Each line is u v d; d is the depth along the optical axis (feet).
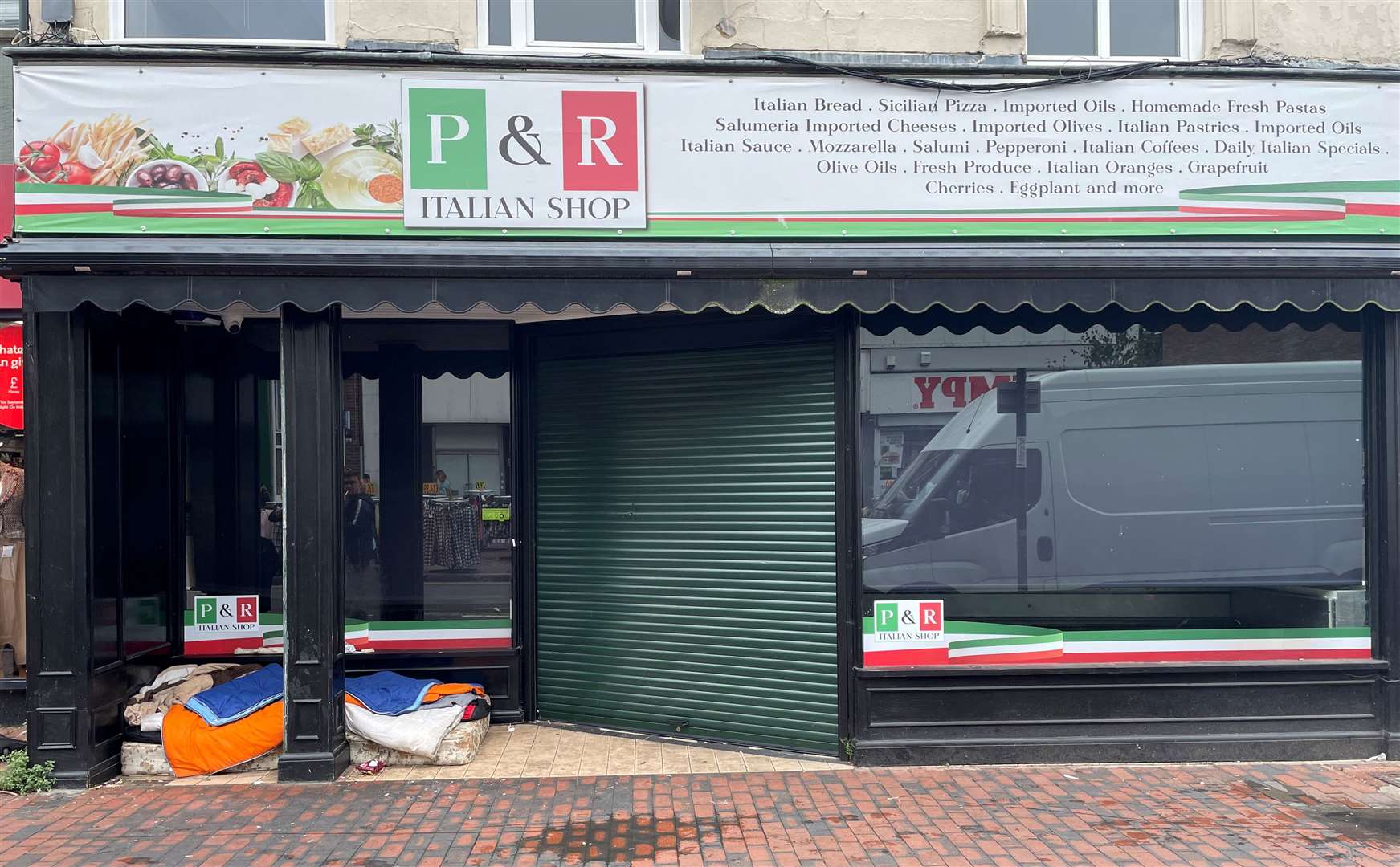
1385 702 21.39
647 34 21.88
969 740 21.17
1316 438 21.94
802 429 22.04
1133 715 21.36
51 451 20.15
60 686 20.07
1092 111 21.07
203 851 16.62
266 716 20.99
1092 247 20.63
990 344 21.84
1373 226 21.35
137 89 20.18
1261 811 18.17
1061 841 16.78
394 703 21.75
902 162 21.02
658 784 19.98
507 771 20.94
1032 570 21.68
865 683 21.17
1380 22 21.84
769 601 22.35
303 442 20.47
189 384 24.40
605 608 24.22
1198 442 21.93
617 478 24.13
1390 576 21.36
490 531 24.99
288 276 19.71
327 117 20.42
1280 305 20.44
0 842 17.04
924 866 15.72
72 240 19.81
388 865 15.98
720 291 20.17
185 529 24.27
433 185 20.57
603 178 20.81
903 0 21.47
